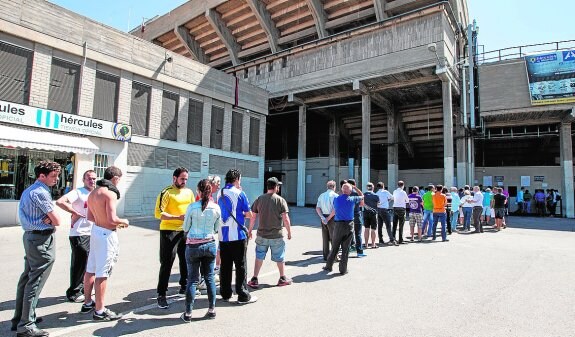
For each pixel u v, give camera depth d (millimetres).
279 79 26859
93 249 4484
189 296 4387
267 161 36562
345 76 23484
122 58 16156
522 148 28312
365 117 24328
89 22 14977
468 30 23875
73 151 13641
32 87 13180
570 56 20594
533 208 25203
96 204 4449
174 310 4773
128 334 3939
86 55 14789
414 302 5172
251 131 23938
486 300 5281
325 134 32688
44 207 3945
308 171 33156
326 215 8203
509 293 5645
